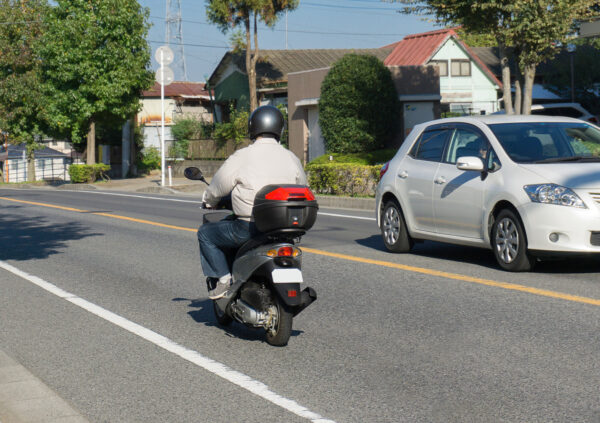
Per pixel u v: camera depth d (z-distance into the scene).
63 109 37.94
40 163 54.31
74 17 36.75
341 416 4.52
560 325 6.64
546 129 9.84
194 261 11.16
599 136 9.94
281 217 5.68
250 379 5.32
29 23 42.19
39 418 4.39
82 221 17.50
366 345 6.18
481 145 9.84
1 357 5.81
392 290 8.45
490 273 9.23
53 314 7.63
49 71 37.38
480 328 6.62
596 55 51.12
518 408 4.59
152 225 16.38
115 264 10.95
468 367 5.49
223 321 6.97
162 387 5.17
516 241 9.09
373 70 30.84
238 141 40.56
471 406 4.65
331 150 31.58
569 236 8.54
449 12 20.78
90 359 5.93
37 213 19.88
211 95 51.72
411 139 11.29
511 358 5.68
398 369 5.48
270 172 6.01
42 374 5.53
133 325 7.09
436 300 7.84
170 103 56.62
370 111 30.61
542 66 55.09
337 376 5.35
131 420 4.52
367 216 17.36
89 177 38.00
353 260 10.70
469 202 9.70
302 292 6.09
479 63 53.81
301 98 35.53
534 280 8.70
